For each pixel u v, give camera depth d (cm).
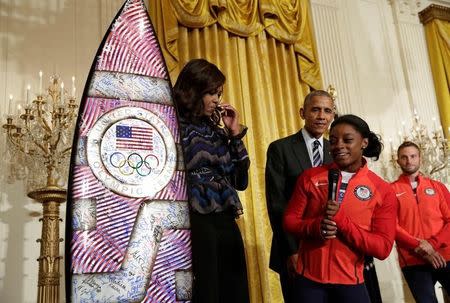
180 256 144
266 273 378
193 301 158
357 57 504
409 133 496
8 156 319
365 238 166
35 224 332
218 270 169
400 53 534
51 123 306
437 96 530
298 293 174
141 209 143
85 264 135
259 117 417
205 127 184
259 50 442
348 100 477
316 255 172
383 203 176
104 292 134
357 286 169
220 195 176
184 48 408
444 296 391
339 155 180
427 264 295
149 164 148
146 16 163
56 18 380
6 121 338
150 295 139
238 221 382
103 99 148
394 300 430
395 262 444
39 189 274
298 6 466
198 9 413
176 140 154
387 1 551
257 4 448
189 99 180
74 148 141
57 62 370
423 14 559
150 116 152
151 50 159
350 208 173
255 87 425
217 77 183
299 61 453
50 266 271
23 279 319
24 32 367
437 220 311
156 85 156
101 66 151
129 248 139
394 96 509
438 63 536
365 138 186
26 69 359
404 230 289
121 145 146
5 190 329
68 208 137
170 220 146
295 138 231
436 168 446
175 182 150
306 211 184
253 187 394
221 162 181
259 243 381
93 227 138
